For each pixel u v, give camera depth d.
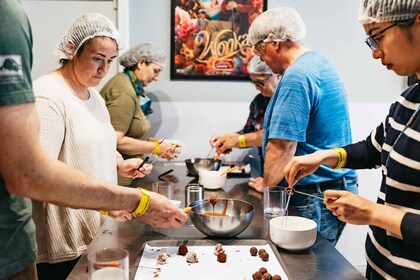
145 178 2.57
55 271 1.75
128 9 3.19
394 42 1.18
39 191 1.01
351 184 2.13
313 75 1.91
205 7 3.21
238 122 3.35
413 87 1.32
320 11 3.28
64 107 1.70
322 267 1.30
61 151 1.72
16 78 0.93
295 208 1.94
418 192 1.19
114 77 2.81
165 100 3.31
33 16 3.23
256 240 1.46
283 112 1.88
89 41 1.72
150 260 1.32
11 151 0.94
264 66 2.59
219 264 1.29
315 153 1.60
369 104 3.39
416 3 1.10
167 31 3.24
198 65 3.27
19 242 1.10
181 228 1.62
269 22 2.00
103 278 1.07
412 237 1.10
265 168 1.98
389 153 1.29
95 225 1.78
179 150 2.69
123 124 2.68
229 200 1.67
